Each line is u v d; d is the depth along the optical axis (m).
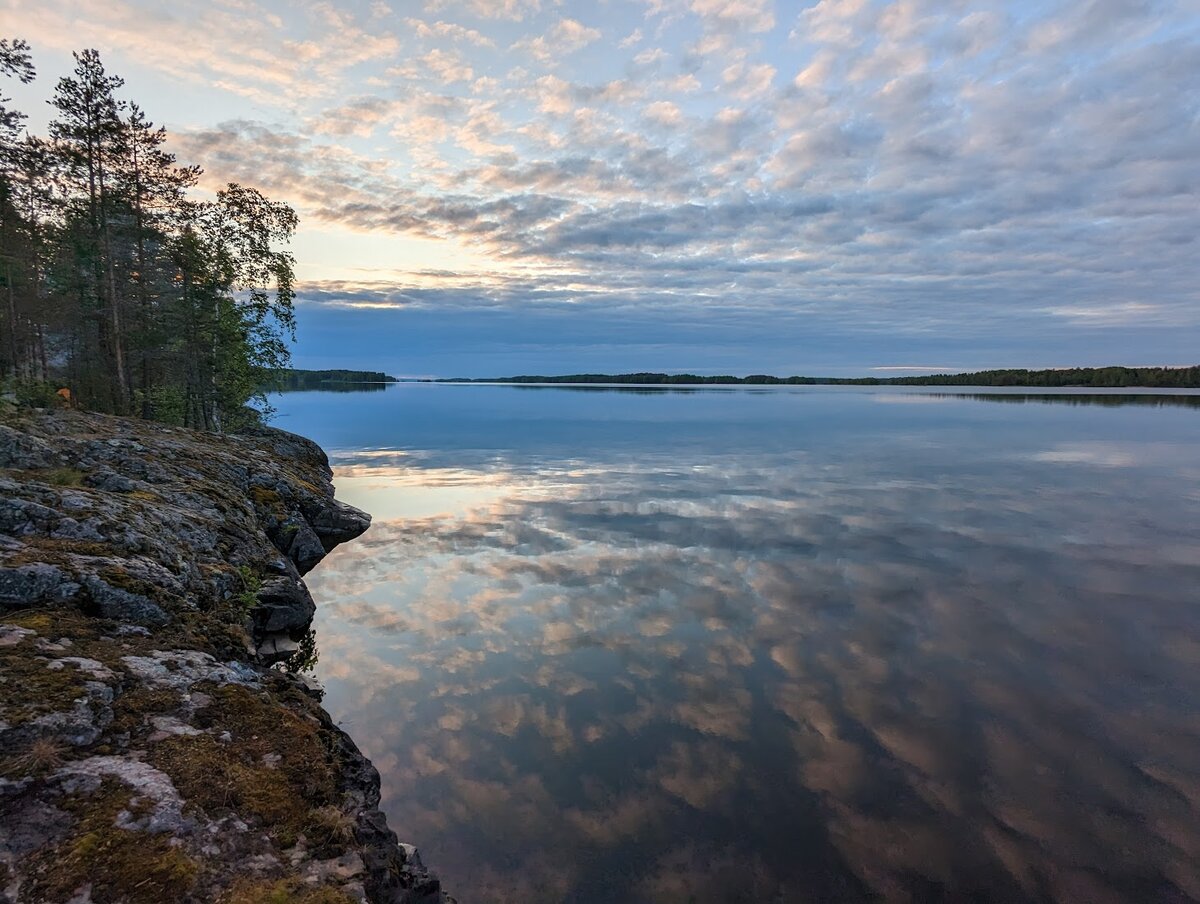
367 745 8.16
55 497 8.67
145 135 24.17
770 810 6.90
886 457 33.47
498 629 11.67
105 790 4.07
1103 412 69.62
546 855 6.32
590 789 7.27
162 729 5.01
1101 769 7.50
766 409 76.88
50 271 27.94
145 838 3.77
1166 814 6.73
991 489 24.38
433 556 16.28
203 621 7.65
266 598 10.73
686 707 8.98
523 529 18.94
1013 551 16.11
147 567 7.93
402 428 52.12
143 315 26.84
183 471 14.26
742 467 30.44
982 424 53.91
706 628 11.59
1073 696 9.12
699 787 7.28
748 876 6.03
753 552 16.27
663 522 19.58
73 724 4.54
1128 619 11.77
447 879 6.02
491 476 28.42
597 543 17.28
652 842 6.47
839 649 10.70
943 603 12.65
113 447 13.27
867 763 7.68
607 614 12.30
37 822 3.67
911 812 6.83
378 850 4.76
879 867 6.11
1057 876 5.96
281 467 21.58
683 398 109.12
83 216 24.48
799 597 13.05
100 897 3.32
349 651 10.81
